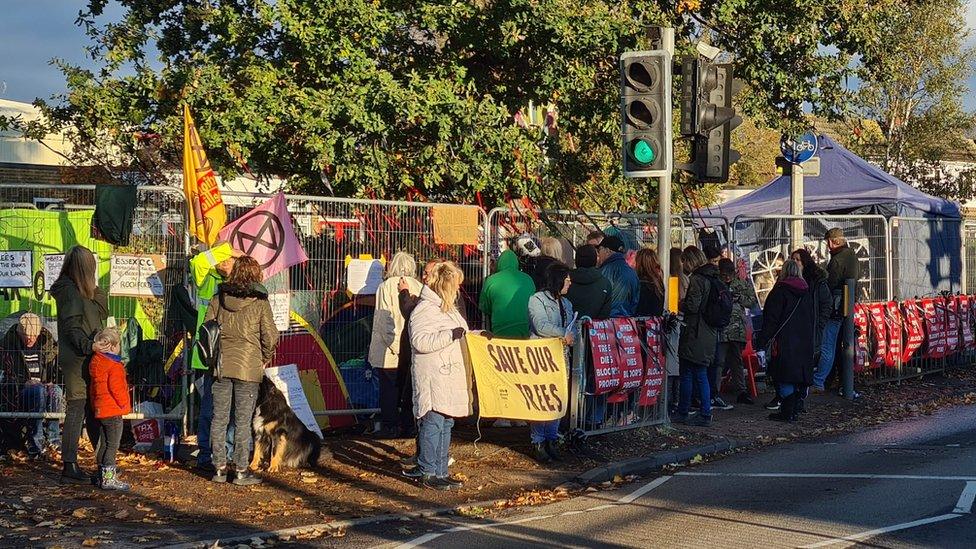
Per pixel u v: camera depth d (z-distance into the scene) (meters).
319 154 13.32
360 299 11.42
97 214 10.38
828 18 15.41
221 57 14.70
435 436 9.26
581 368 10.57
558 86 14.23
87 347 8.85
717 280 12.27
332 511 8.40
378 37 13.95
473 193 14.28
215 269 10.00
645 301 11.95
